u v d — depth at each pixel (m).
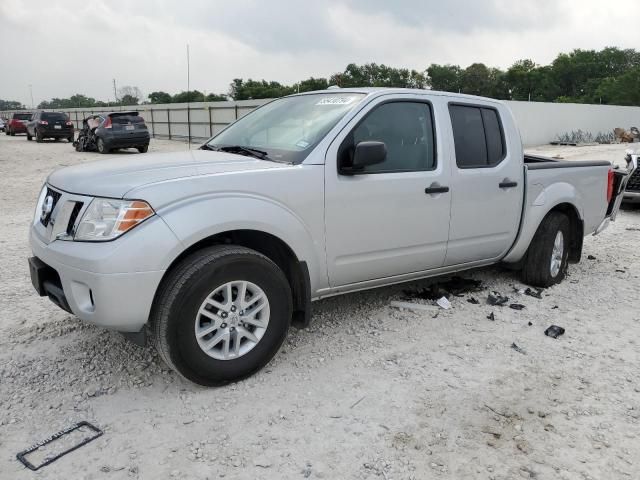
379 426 3.00
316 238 3.68
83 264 2.97
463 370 3.65
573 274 5.95
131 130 21.47
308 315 3.74
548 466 2.70
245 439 2.86
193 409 3.12
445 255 4.53
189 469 2.62
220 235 3.48
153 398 3.23
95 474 2.57
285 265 3.76
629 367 3.75
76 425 2.95
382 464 2.68
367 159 3.61
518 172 4.92
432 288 5.10
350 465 2.68
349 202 3.80
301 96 4.59
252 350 3.42
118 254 2.93
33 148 25.33
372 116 4.00
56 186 3.46
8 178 13.91
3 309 4.58
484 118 4.76
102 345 3.90
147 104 37.56
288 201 3.50
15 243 6.89
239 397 3.26
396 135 4.13
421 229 4.25
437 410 3.16
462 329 4.32
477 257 4.84
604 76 93.75
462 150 4.53
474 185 4.54
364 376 3.54
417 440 2.88
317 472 2.62
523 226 5.05
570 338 4.21
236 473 2.60
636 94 74.38
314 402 3.22
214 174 3.29
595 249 7.21
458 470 2.66
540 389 3.43
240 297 3.33
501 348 4.00
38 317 4.41
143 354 3.77
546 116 30.80
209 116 32.06
